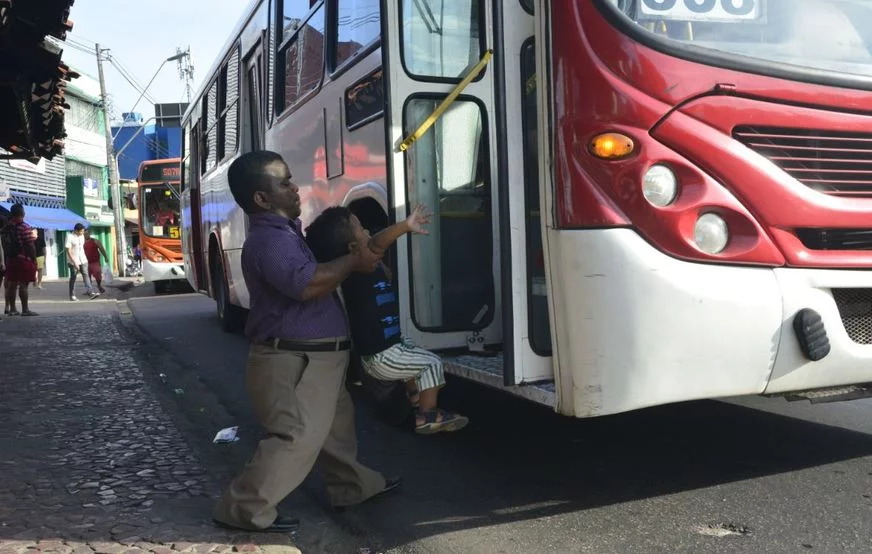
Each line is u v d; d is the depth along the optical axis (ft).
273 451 11.34
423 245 14.70
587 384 11.00
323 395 11.58
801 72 11.46
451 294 14.96
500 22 12.19
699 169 10.92
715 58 11.13
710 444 15.75
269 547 10.96
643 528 11.86
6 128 38.34
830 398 12.32
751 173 11.04
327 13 19.22
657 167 10.80
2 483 13.78
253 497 11.37
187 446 16.25
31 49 29.17
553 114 11.22
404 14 14.42
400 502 13.43
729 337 10.95
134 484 13.74
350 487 12.92
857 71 12.10
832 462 14.30
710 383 10.99
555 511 12.73
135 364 27.53
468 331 15.07
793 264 11.21
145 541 11.17
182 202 49.06
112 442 16.56
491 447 16.38
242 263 11.75
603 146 10.80
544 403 11.89
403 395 16.96
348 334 12.04
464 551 11.40
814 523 11.73
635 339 10.75
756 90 11.19
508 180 12.10
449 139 14.92
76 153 133.18
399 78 14.37
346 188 17.93
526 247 12.21
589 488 13.70
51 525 11.79
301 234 11.84
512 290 12.07
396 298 14.51
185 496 13.10
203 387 24.12
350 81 17.56
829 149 11.60
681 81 10.93
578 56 11.01
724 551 10.95
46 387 22.91
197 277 42.86
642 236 10.80
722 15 11.70
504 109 12.14
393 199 14.25
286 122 23.39
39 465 14.87
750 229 11.04
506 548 11.41
